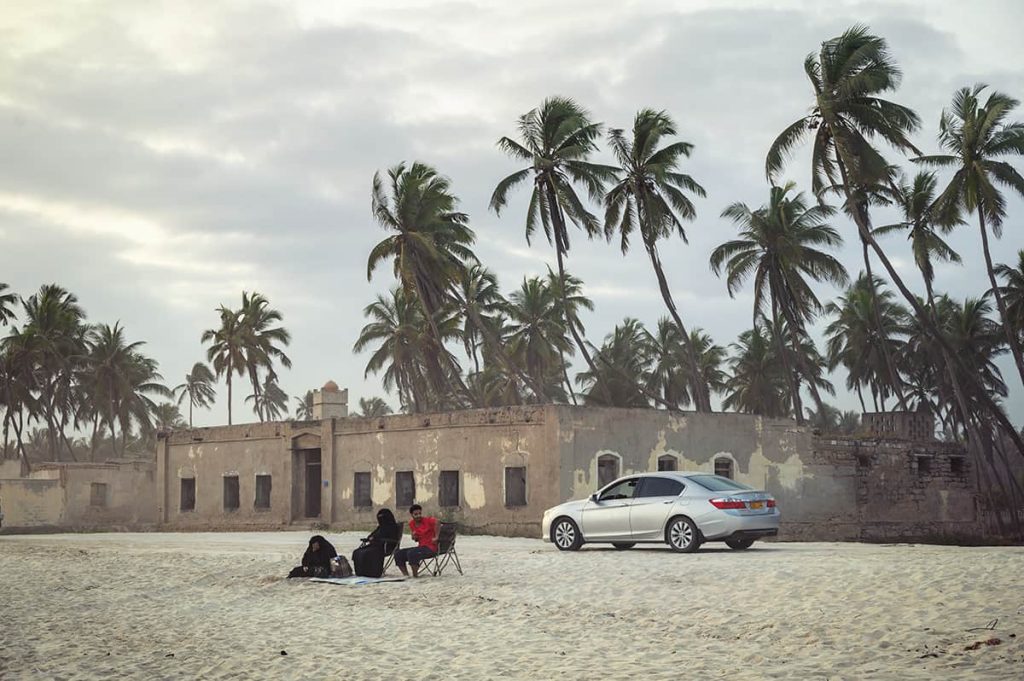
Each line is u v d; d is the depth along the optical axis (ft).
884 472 149.59
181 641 44.37
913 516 152.05
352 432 140.05
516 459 120.37
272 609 53.21
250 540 113.60
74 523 188.14
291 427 148.05
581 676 33.86
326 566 63.62
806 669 33.06
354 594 56.59
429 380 234.58
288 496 147.13
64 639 45.52
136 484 197.36
